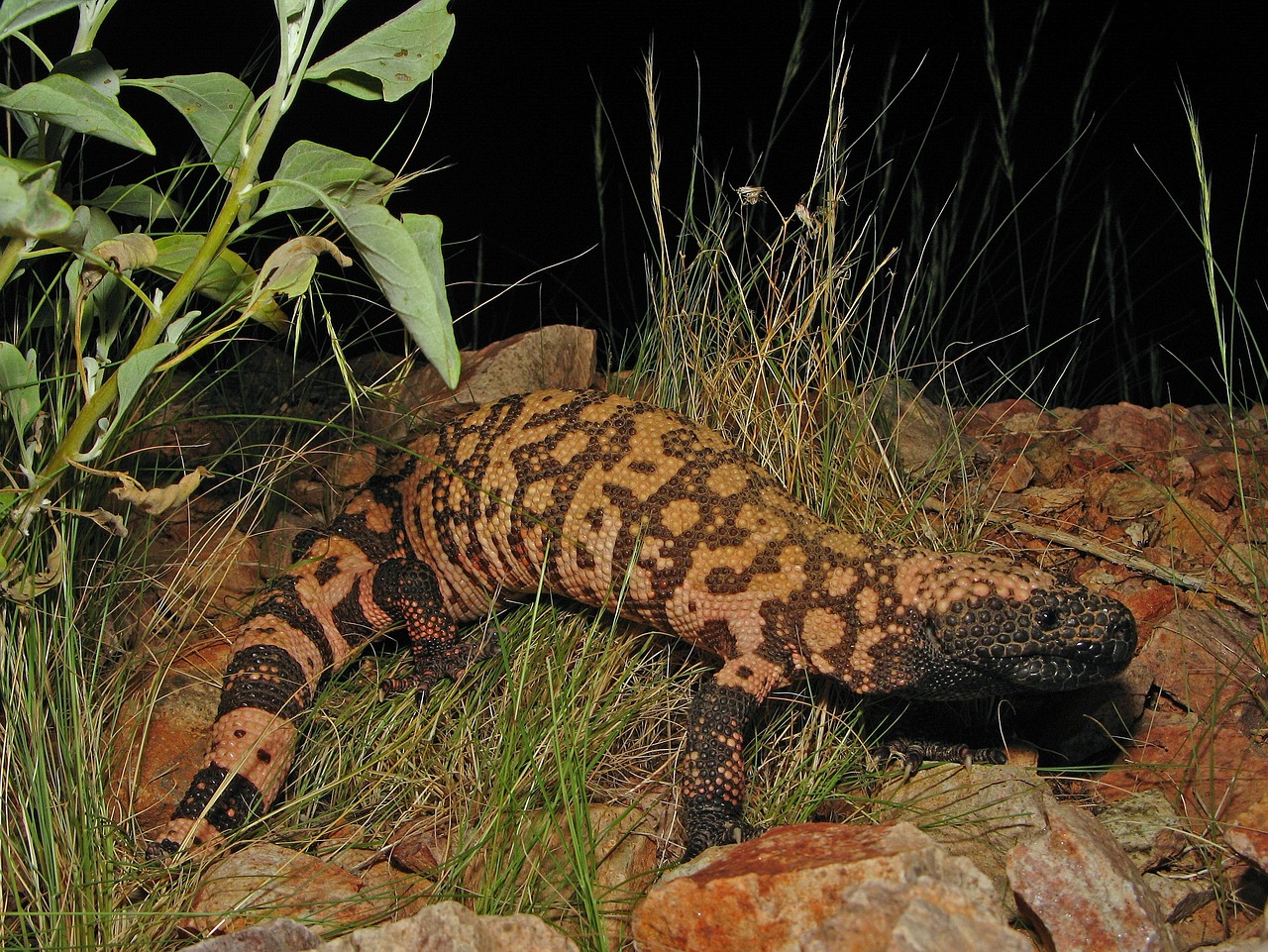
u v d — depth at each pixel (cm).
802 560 49
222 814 46
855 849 38
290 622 52
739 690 48
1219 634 53
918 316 74
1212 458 64
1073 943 39
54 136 43
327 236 54
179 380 65
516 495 52
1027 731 53
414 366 71
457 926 35
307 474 65
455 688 51
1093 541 59
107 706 49
